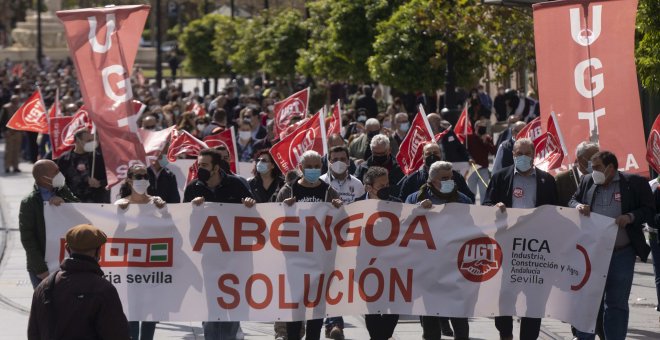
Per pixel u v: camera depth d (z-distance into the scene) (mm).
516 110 36469
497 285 14195
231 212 13852
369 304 14148
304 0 67688
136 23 15781
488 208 14164
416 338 16109
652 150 16375
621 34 15859
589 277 14109
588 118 15984
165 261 13750
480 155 27031
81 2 117250
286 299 13953
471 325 17172
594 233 14078
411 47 38750
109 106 15703
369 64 40125
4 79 68938
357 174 18812
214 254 13836
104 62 15727
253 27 68500
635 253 14375
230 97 46281
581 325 14172
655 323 16953
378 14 44844
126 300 13711
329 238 14023
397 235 14133
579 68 16000
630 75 15844
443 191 14562
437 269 14164
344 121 32531
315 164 14789
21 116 26891
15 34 114750
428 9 34625
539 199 14844
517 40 31438
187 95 62344
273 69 61219
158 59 76938
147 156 16234
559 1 16031
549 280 14195
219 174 14758
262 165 17344
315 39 52469
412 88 39156
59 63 98750
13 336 15945
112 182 15695
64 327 9391
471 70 38844
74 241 9578
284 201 13938
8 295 19266
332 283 14086
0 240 26062
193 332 16750
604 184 14281
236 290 13891
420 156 18812
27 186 38656
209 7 109375
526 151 14734
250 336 16484
